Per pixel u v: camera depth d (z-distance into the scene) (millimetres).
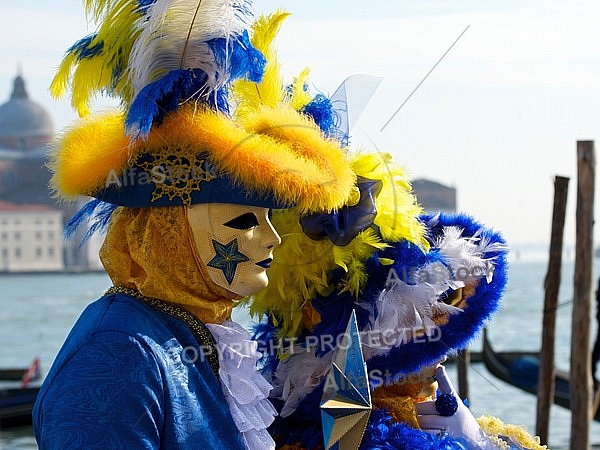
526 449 3535
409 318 3219
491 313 3377
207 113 2607
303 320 3271
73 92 2695
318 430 3232
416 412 3348
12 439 12102
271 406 2828
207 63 2600
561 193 8234
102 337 2439
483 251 3396
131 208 2627
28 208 62250
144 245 2582
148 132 2475
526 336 28344
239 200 2613
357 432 2836
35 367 18047
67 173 2584
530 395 14945
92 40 2680
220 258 2629
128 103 2658
